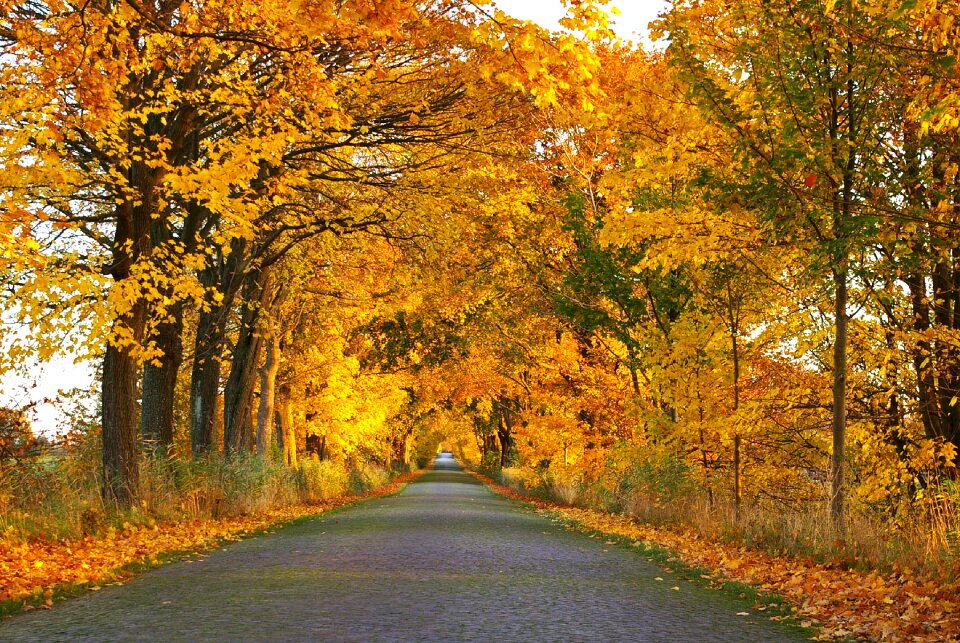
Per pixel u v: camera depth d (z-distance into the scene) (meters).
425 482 64.06
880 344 14.40
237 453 25.03
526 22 7.77
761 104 11.35
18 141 11.66
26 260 10.20
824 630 7.14
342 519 22.14
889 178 11.06
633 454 19.20
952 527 10.51
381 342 35.50
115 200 14.96
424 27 9.73
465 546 14.29
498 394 42.19
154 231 17.97
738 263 14.96
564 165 23.22
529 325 29.92
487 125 17.55
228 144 13.25
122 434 16.11
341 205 19.56
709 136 12.81
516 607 8.01
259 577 10.07
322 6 7.74
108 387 16.16
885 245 11.05
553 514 26.14
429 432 95.44
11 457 15.70
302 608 7.79
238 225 13.96
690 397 17.66
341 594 8.68
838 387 12.35
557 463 28.41
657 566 12.09
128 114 13.37
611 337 25.52
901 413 14.56
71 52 9.38
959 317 14.40
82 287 12.38
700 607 8.38
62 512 13.66
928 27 8.81
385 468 67.19
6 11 9.50
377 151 20.72
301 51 11.09
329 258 24.17
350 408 37.62
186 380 32.75
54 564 10.43
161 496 17.19
